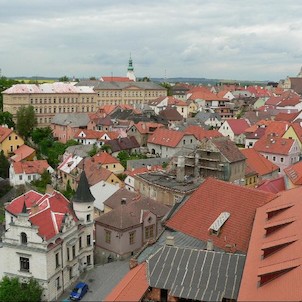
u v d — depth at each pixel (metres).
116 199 90.38
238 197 60.03
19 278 63.53
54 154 172.12
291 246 44.62
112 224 74.75
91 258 72.75
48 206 69.19
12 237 63.34
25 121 193.50
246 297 39.06
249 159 121.00
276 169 123.69
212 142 107.94
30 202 76.56
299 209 52.66
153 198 91.12
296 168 91.56
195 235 58.34
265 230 51.06
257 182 116.25
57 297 63.88
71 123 198.50
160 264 48.00
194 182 91.38
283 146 136.00
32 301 60.38
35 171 138.50
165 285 45.69
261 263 44.12
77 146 166.62
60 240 64.50
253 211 57.59
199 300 44.03
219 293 44.03
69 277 67.25
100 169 121.06
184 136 163.62
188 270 46.94
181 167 91.50
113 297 43.41
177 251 49.12
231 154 107.88
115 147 168.62
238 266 46.56
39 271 62.06
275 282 39.50
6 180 139.00
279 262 42.41
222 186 62.09
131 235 75.06
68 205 73.19
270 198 58.66
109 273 69.38
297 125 154.00
